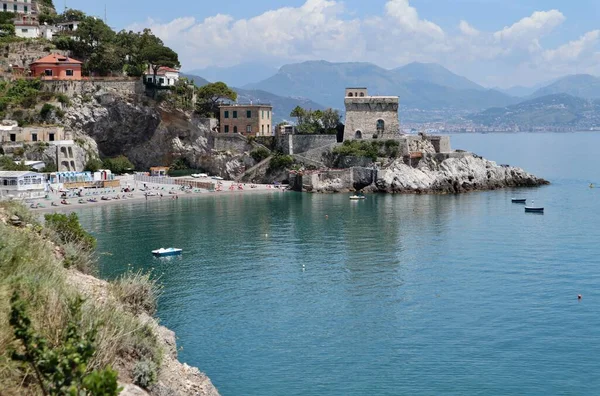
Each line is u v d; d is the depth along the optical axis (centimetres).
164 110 19450
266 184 19575
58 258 3816
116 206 15088
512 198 16388
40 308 2416
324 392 5100
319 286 8038
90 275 4078
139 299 3681
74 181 16450
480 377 5341
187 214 14012
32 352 1873
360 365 5600
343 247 10388
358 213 14162
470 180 18188
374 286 8031
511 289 7831
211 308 7119
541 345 6006
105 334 2498
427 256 9662
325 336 6288
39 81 18062
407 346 6025
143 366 2561
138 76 19650
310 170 19025
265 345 6047
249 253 9962
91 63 19350
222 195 17475
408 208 14838
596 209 14288
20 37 19850
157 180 18500
